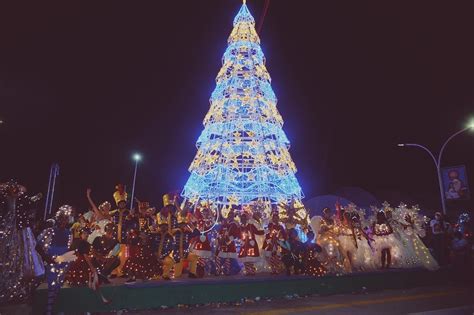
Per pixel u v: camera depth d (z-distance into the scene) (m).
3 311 7.10
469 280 13.63
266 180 24.83
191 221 11.04
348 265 12.24
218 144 25.12
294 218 12.65
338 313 8.55
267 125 25.88
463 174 26.50
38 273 7.79
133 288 8.48
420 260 13.79
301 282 10.59
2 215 7.76
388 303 9.78
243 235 11.34
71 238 8.47
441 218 16.56
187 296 9.02
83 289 7.98
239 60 27.25
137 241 9.63
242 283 9.74
